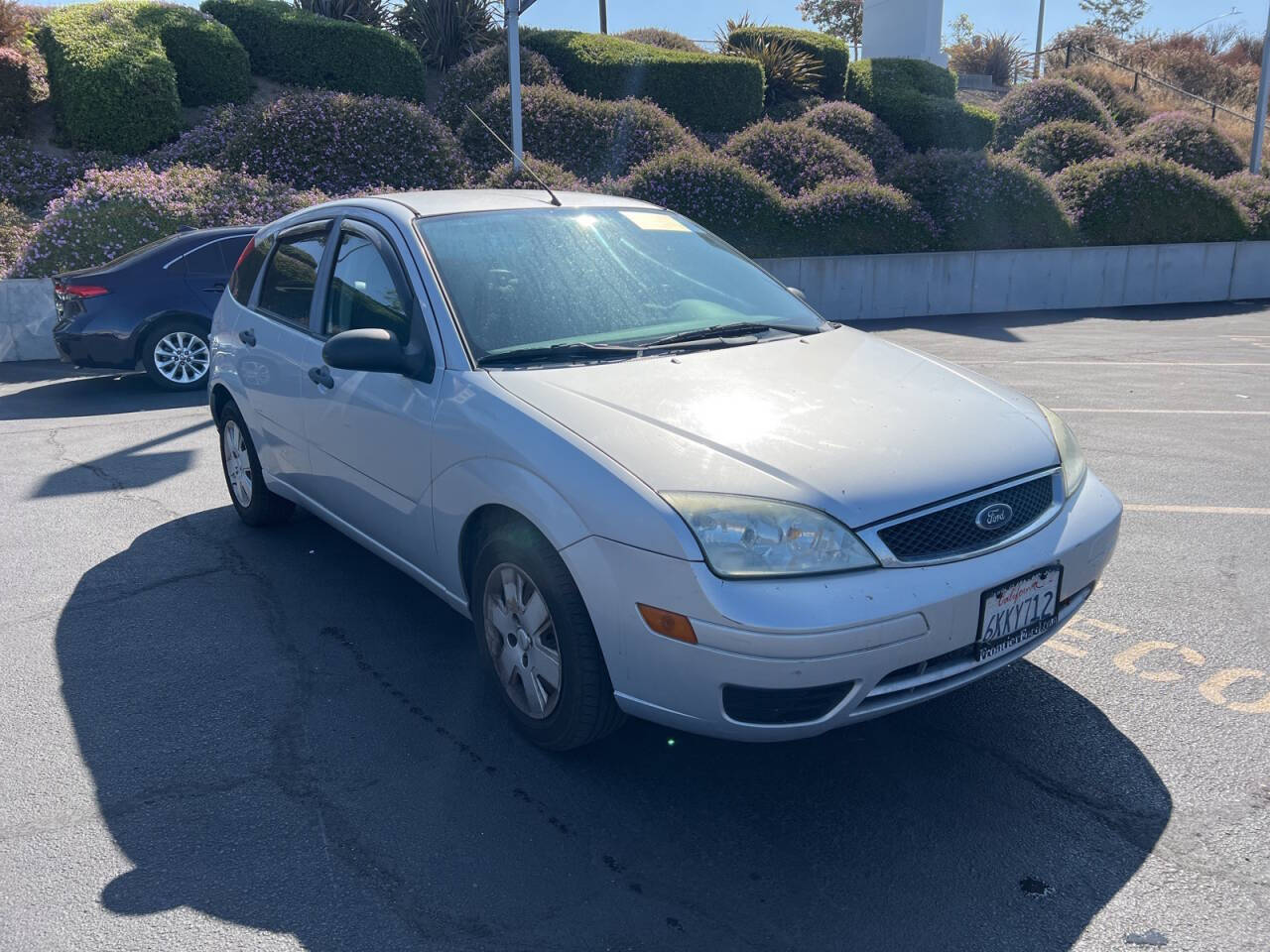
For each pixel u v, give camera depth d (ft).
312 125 49.16
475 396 10.91
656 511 8.98
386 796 10.19
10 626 14.30
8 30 58.44
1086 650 13.08
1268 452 22.35
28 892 8.82
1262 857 9.04
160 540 17.70
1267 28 63.00
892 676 9.11
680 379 10.86
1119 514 10.89
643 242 13.99
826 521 8.91
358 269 13.67
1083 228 54.54
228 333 17.25
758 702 8.88
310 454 14.57
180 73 57.26
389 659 13.19
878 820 9.70
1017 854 9.17
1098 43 116.37
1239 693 11.91
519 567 10.28
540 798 10.13
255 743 11.22
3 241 42.65
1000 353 37.52
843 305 50.11
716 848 9.34
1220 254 54.49
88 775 10.62
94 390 32.63
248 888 8.86
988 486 9.72
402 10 70.13
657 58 64.59
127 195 41.45
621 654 9.38
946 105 69.72
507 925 8.37
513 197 14.35
